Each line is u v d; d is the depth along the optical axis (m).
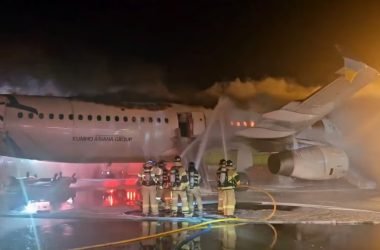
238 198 21.73
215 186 24.66
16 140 20.41
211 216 15.64
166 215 16.05
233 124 23.70
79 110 21.11
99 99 22.03
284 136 24.02
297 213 16.39
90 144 21.22
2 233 12.23
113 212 16.67
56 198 19.70
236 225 13.87
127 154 22.20
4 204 18.30
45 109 20.67
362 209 17.48
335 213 16.39
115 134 21.42
